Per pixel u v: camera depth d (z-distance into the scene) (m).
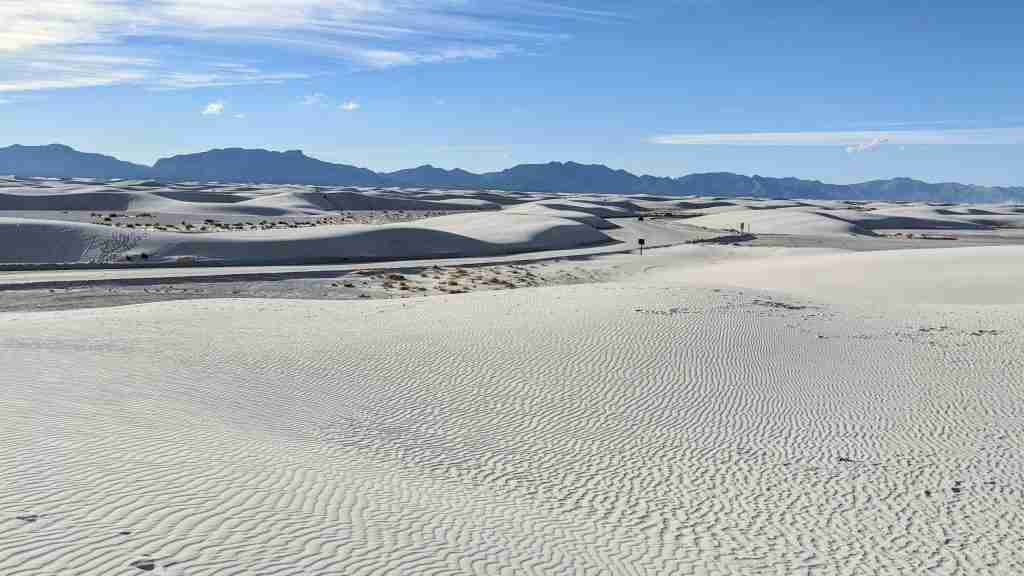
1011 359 27.20
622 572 11.56
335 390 21.44
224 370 22.16
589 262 73.88
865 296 50.00
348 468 14.96
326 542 10.55
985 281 52.25
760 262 71.25
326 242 72.75
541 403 21.31
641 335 28.62
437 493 14.26
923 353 28.06
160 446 14.12
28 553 8.92
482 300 37.03
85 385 18.50
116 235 66.00
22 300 41.03
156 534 9.96
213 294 45.75
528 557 11.45
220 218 123.00
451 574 10.20
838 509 15.09
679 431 19.58
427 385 22.44
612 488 15.77
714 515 14.59
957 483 16.58
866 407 21.94
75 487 11.33
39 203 128.25
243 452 14.63
